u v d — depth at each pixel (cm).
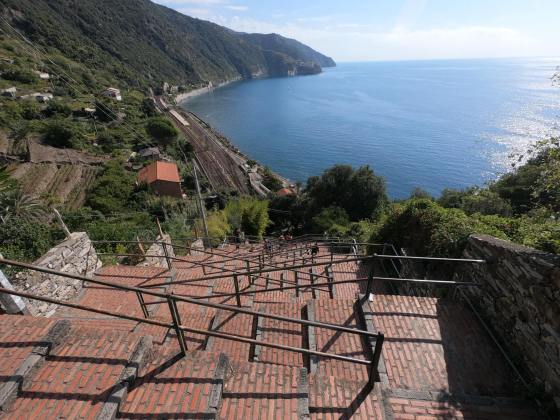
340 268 882
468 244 524
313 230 2497
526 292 375
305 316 474
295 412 271
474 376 373
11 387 240
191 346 433
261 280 743
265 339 437
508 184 1944
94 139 4994
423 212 755
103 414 234
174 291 646
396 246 866
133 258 876
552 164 512
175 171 4062
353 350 407
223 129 8675
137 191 3616
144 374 281
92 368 270
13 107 4997
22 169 3819
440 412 331
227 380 295
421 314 464
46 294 557
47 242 845
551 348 331
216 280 727
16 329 294
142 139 5238
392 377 370
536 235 502
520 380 363
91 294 625
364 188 2825
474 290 486
